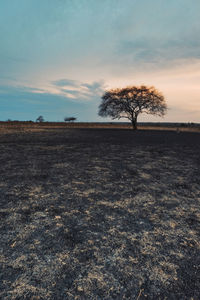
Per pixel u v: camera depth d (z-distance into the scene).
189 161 7.73
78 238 2.44
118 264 1.99
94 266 1.95
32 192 4.03
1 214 3.03
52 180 4.89
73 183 4.69
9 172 5.55
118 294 1.63
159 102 37.56
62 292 1.64
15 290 1.65
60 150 10.04
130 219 2.97
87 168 6.27
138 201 3.68
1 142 12.95
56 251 2.17
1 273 1.83
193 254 2.17
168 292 1.67
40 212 3.13
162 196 3.96
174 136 21.98
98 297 1.60
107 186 4.52
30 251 2.16
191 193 4.16
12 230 2.58
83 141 14.90
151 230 2.66
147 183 4.80
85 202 3.58
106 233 2.57
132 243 2.35
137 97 37.03
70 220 2.90
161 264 2.00
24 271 1.86
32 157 7.93
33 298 1.57
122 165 6.80
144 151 10.28
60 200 3.65
